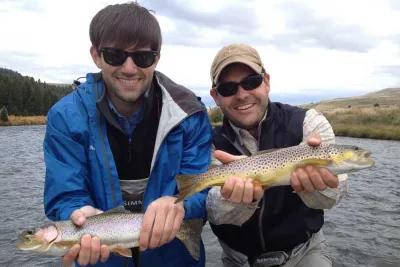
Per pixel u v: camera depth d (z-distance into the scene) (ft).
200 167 3.15
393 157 19.33
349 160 2.89
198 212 3.08
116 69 2.90
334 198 3.10
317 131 3.50
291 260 3.62
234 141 3.67
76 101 3.04
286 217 3.52
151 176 3.03
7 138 30.53
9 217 8.03
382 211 8.46
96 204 3.01
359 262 5.65
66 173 2.86
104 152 2.97
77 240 2.58
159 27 3.04
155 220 2.64
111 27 2.86
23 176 12.98
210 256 5.74
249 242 3.64
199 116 3.26
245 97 3.46
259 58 3.58
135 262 3.09
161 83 3.18
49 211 2.87
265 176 2.85
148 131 3.12
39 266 5.59
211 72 3.66
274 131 3.56
